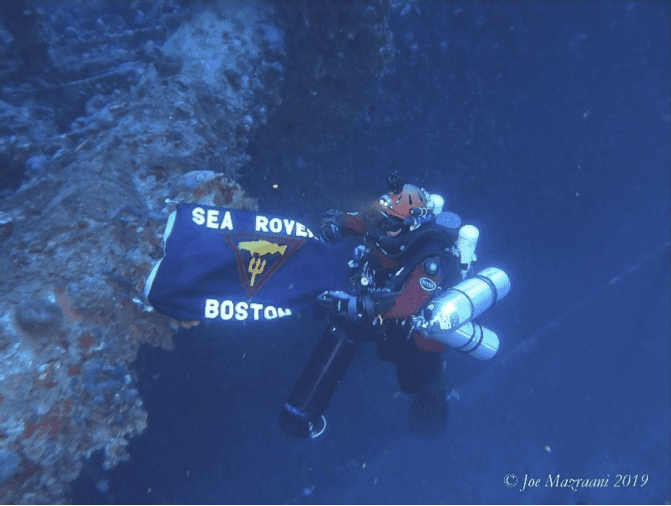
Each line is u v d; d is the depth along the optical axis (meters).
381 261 2.84
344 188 3.96
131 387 2.90
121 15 3.67
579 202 4.39
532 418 3.60
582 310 4.00
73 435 2.61
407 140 4.11
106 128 3.24
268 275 2.90
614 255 4.25
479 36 4.35
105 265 2.83
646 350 3.85
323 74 3.93
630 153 4.57
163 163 3.22
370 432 3.51
